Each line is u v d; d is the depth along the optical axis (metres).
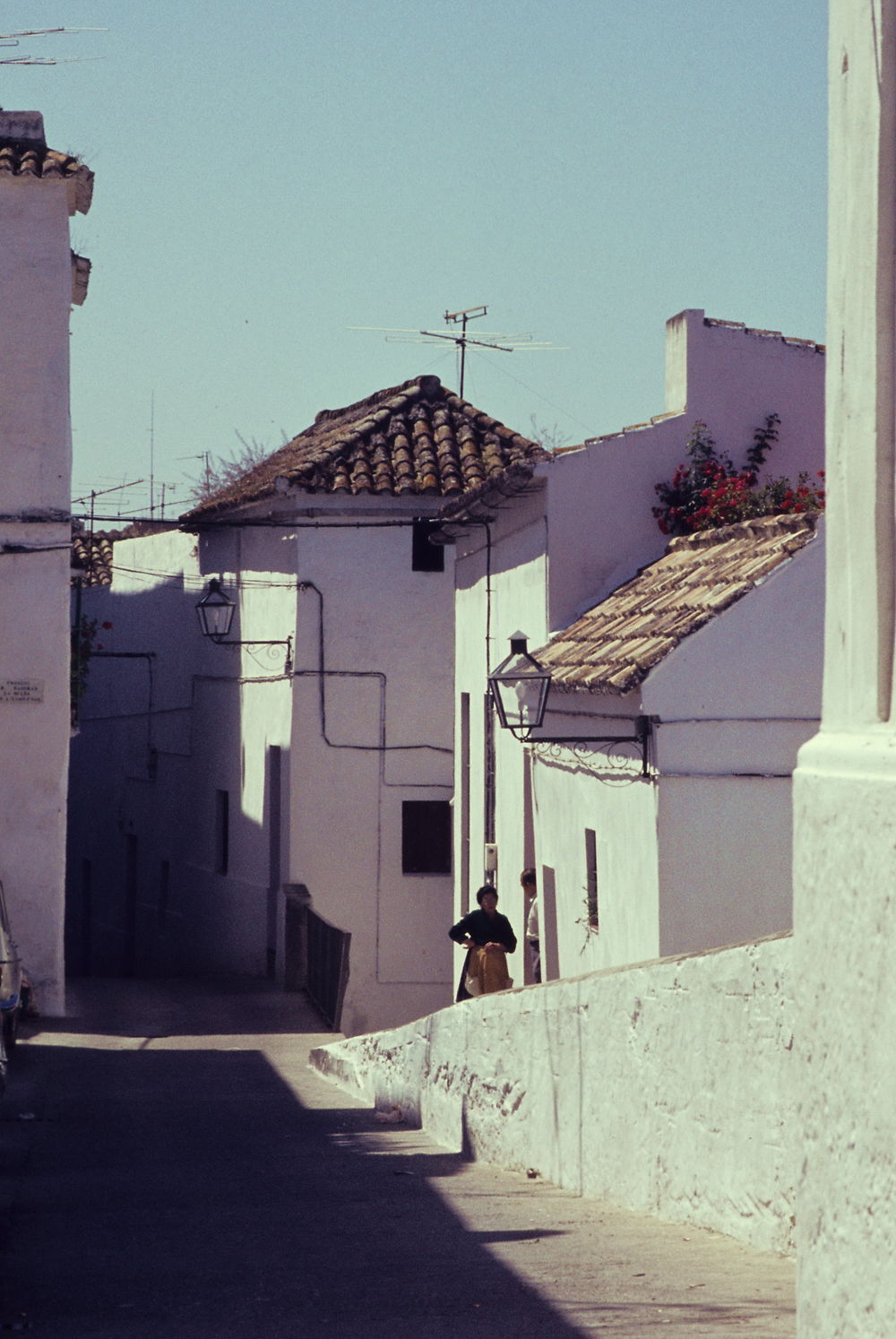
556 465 17.08
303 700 26.31
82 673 25.03
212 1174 10.20
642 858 12.71
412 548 26.50
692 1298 5.77
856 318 3.53
